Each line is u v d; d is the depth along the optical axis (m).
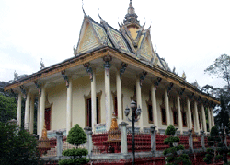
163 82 24.97
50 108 25.33
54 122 24.36
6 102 31.17
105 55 17.48
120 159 11.86
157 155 14.16
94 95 18.83
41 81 23.42
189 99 30.73
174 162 13.30
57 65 20.66
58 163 12.83
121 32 27.27
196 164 17.59
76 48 23.88
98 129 18.12
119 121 18.77
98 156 12.58
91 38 22.97
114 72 21.42
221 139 20.02
